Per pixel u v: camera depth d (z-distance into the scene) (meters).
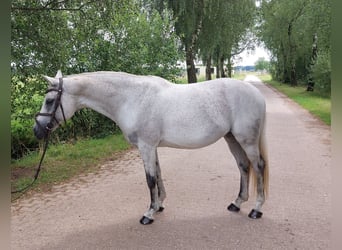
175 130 3.55
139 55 9.81
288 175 5.38
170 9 16.28
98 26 6.88
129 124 3.60
